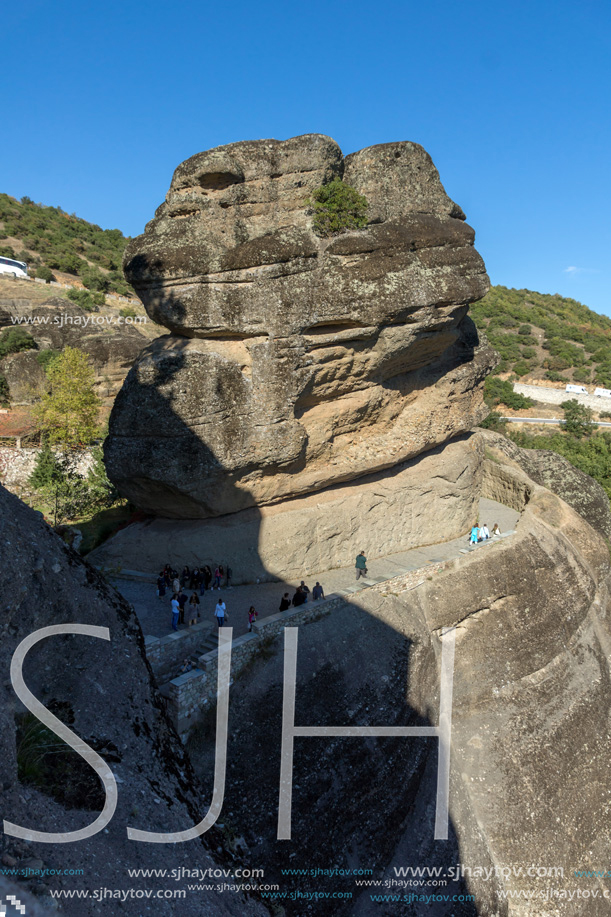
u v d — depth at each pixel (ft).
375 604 65.05
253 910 36.78
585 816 65.51
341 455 73.97
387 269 64.08
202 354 59.47
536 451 129.70
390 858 50.65
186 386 58.44
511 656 73.77
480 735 66.69
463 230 75.36
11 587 34.58
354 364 68.18
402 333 67.62
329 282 61.57
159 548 64.13
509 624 75.87
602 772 69.97
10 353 150.41
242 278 59.36
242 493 65.16
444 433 84.43
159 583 60.29
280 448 63.72
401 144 70.13
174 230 61.16
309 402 68.80
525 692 71.87
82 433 107.76
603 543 97.04
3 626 33.50
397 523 79.87
